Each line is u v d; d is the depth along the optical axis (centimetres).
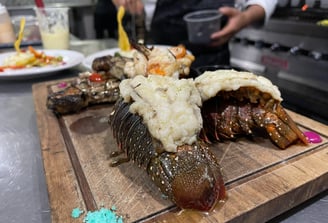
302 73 54
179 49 40
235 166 26
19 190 26
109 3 108
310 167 26
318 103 42
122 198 23
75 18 128
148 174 23
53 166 27
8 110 43
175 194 21
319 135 31
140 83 26
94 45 85
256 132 32
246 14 61
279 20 57
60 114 39
